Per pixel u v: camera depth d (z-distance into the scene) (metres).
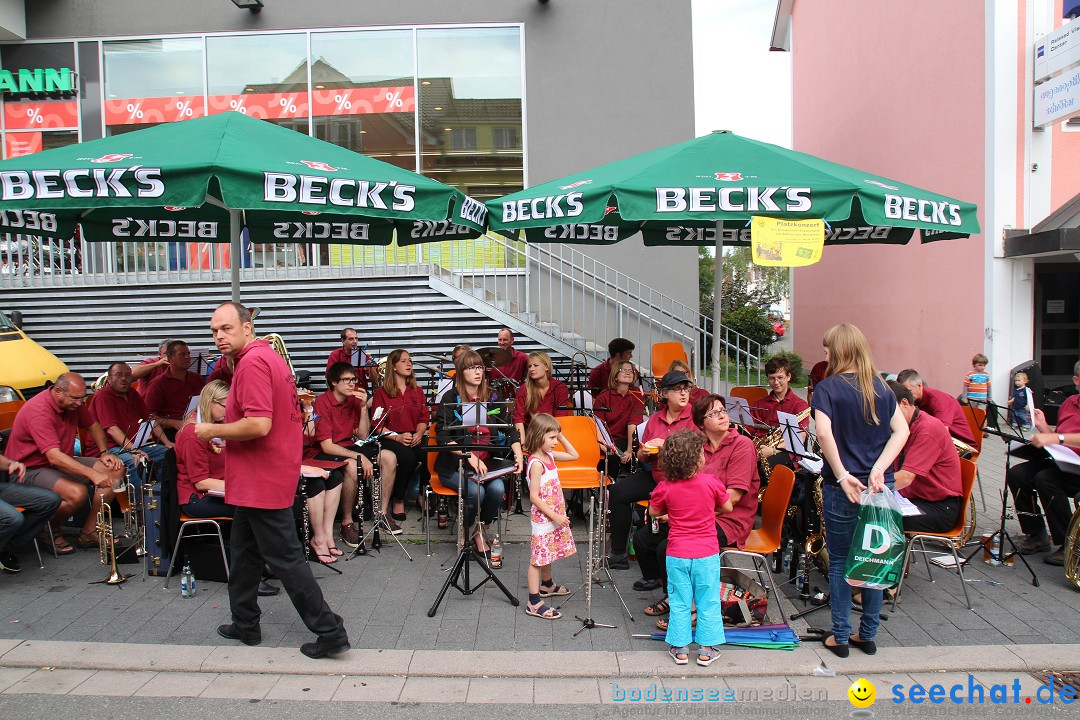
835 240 7.42
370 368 7.88
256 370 3.74
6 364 7.57
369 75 10.48
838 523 3.97
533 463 4.48
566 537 4.57
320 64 10.49
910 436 4.69
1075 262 11.49
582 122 10.33
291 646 4.11
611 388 6.52
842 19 16.41
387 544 5.79
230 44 10.50
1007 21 10.55
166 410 6.74
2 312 8.73
